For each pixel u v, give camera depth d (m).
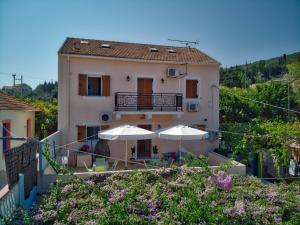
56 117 23.75
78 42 18.31
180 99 18.00
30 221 6.50
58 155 15.11
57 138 15.08
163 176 9.77
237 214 6.98
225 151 17.27
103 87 16.59
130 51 18.52
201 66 18.67
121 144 16.91
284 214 7.39
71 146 16.02
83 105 16.25
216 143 18.72
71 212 7.11
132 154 16.95
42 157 10.54
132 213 7.08
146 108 17.41
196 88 18.77
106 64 16.59
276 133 11.09
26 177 8.49
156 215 7.03
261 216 7.12
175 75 17.70
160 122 17.77
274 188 9.21
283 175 11.93
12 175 7.33
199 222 6.57
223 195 8.21
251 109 25.75
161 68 17.78
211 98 18.94
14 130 15.31
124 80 16.97
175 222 6.52
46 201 7.93
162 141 17.78
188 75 18.39
